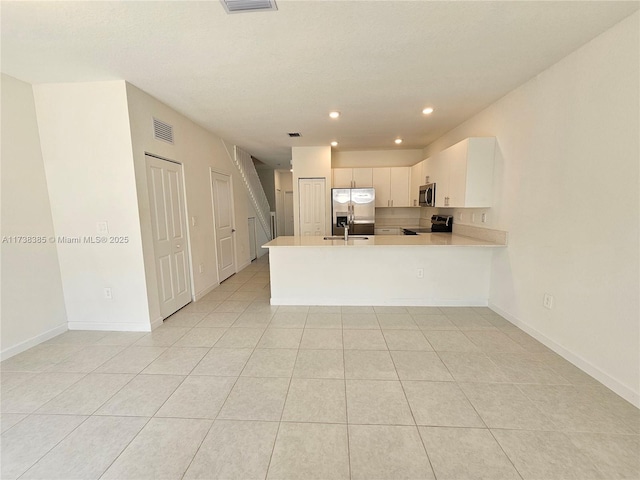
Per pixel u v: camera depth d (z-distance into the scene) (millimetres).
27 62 2248
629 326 1832
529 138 2693
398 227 5879
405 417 1745
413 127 4234
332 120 3855
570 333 2289
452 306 3574
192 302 3824
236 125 4023
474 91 2938
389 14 1740
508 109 2986
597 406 1809
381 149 5973
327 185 5590
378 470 1407
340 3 1632
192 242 3822
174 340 2756
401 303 3615
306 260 3613
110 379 2154
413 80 2666
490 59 2299
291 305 3674
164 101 3125
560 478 1349
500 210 3164
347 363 2326
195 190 3916
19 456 1505
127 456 1498
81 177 2789
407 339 2717
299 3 1626
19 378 2182
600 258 2016
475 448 1521
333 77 2590
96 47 2047
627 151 1819
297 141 5086
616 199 1895
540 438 1577
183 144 3602
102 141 2721
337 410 1809
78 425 1711
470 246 3191
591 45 2041
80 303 2988
